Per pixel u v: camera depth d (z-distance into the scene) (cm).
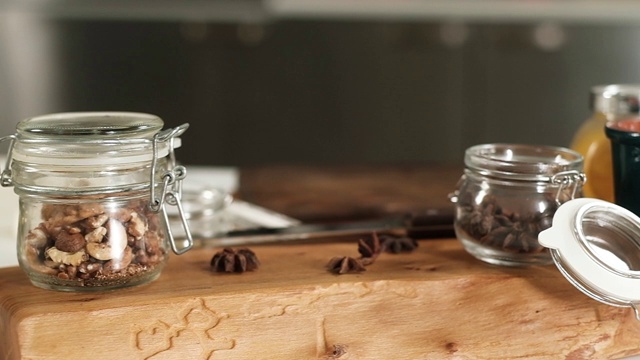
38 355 66
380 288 72
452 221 87
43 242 69
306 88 199
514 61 202
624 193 77
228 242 84
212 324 69
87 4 188
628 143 75
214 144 200
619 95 86
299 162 204
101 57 192
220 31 193
